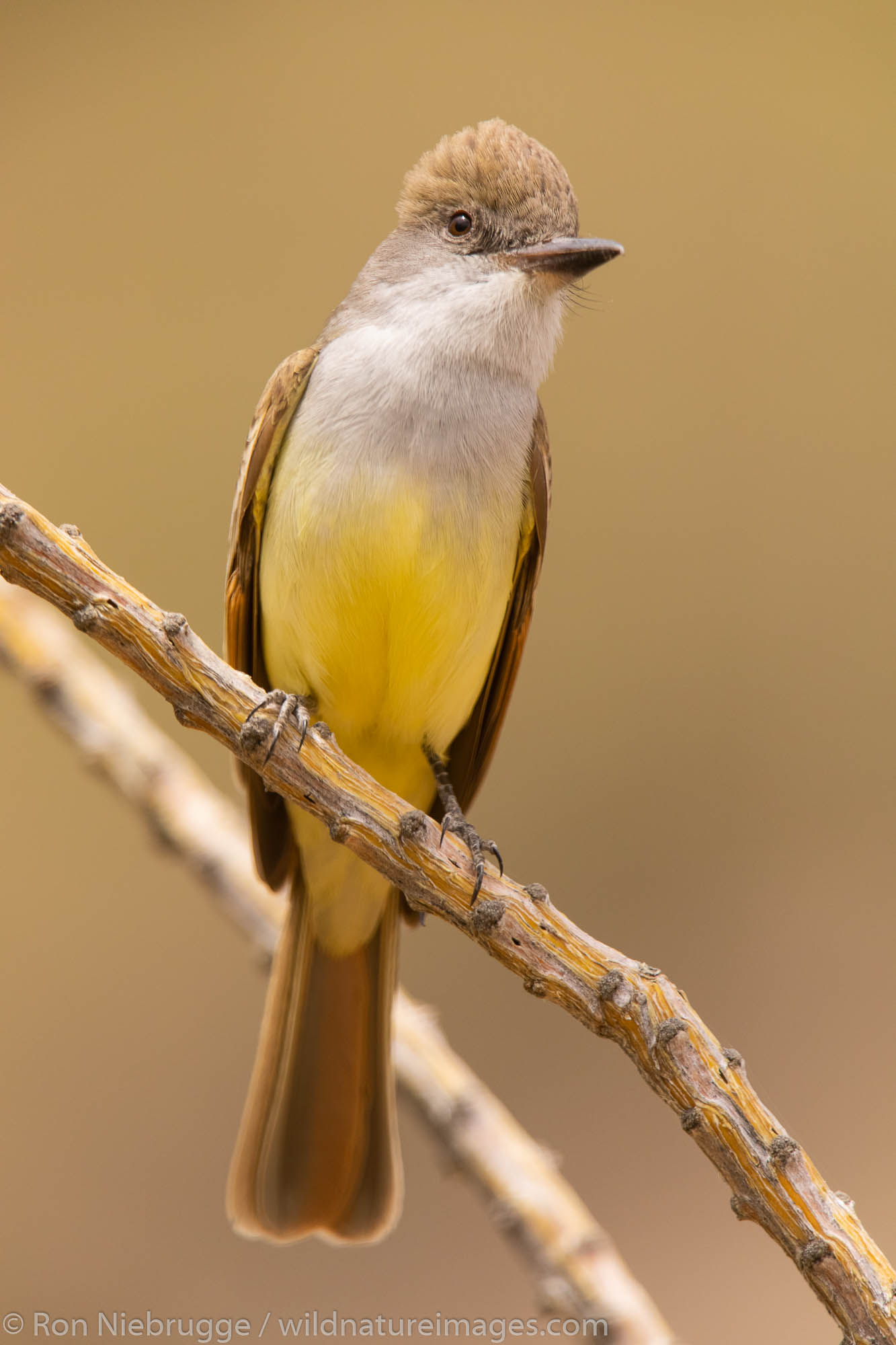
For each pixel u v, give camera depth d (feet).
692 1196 11.66
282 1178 11.46
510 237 11.51
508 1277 11.62
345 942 11.49
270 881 11.50
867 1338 11.17
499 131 11.54
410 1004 11.36
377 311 11.51
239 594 11.50
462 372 11.48
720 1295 11.61
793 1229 11.19
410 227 11.53
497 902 11.26
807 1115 11.69
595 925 11.80
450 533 11.46
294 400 11.49
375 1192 11.46
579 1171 11.67
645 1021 11.23
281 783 11.29
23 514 11.26
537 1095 11.71
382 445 11.46
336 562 11.46
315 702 11.50
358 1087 11.48
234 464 11.87
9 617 11.38
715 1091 11.21
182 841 11.41
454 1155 11.32
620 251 11.50
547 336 11.52
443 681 11.50
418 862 11.28
